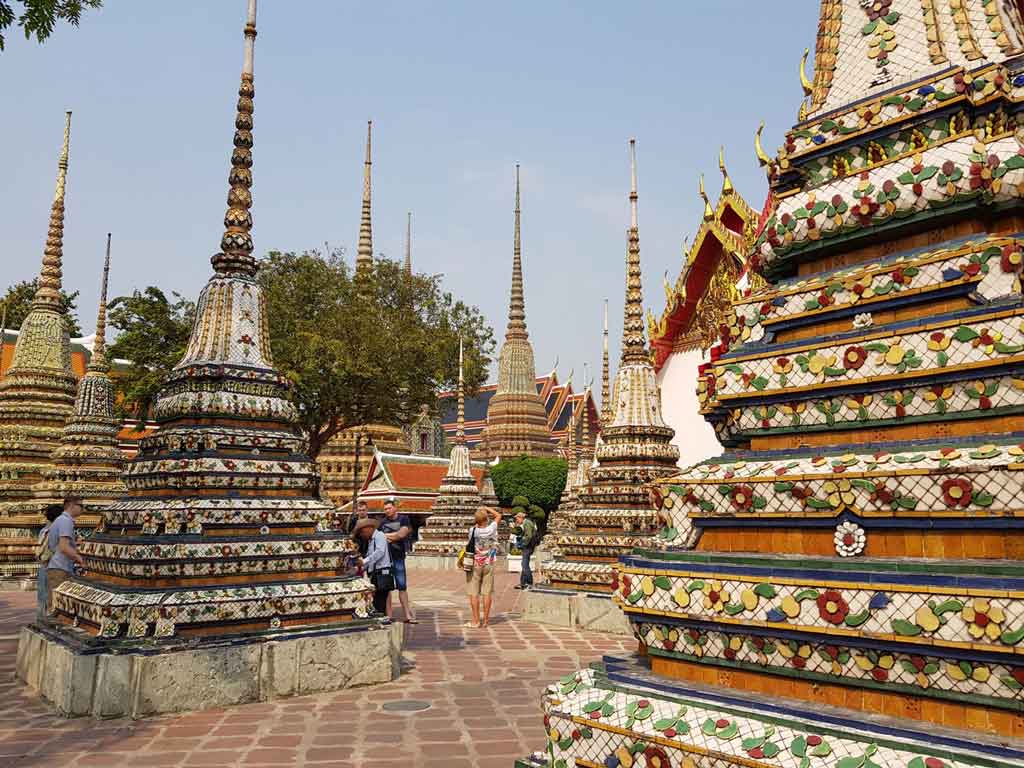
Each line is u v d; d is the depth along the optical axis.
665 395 24.00
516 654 13.09
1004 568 3.67
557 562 17.67
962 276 4.41
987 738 3.62
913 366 4.45
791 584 4.34
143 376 29.19
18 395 27.19
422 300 29.58
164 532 10.05
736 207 21.30
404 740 8.03
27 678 10.58
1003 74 4.68
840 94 5.65
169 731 8.32
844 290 4.94
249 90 12.34
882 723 3.90
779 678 4.50
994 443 4.14
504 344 63.22
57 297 28.58
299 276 25.42
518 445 59.78
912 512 4.14
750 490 4.84
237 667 9.49
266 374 11.57
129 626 9.31
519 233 64.94
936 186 4.59
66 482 24.70
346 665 10.40
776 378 5.09
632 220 18.97
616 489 17.33
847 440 4.83
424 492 41.94
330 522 11.41
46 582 12.14
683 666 5.02
